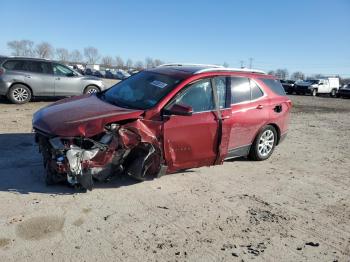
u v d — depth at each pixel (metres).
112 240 4.07
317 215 5.18
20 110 11.71
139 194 5.29
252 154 7.27
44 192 5.08
